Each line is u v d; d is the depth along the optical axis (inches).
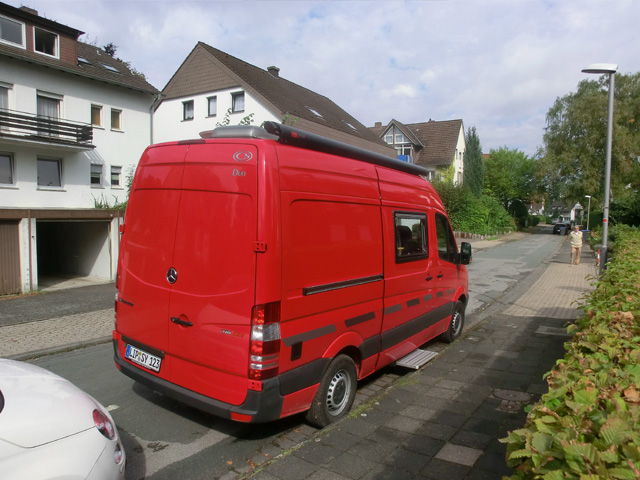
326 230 151.7
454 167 1802.4
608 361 105.3
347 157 170.7
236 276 132.5
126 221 165.0
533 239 1592.0
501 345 268.7
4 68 670.5
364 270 171.6
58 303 430.6
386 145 1310.3
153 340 153.1
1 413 91.0
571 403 77.3
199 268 140.1
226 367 134.0
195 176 143.9
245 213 132.3
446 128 1921.8
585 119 1782.7
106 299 454.6
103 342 286.5
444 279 248.7
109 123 816.9
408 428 157.8
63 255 713.6
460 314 282.4
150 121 889.5
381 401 182.7
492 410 174.1
